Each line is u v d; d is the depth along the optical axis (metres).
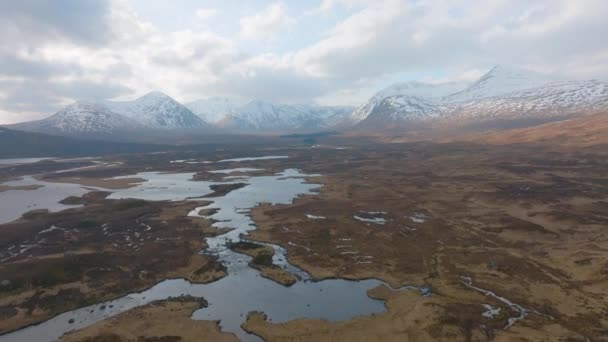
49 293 66.00
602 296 59.31
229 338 52.25
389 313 57.88
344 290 66.88
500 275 69.50
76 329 55.72
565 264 72.00
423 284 67.94
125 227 107.44
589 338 49.09
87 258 79.88
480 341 49.97
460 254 80.75
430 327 53.31
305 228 102.62
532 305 58.59
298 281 71.00
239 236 98.50
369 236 94.81
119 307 62.47
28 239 98.62
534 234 90.62
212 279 72.00
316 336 52.28
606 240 82.75
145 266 78.19
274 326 54.84
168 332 53.91
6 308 61.38
